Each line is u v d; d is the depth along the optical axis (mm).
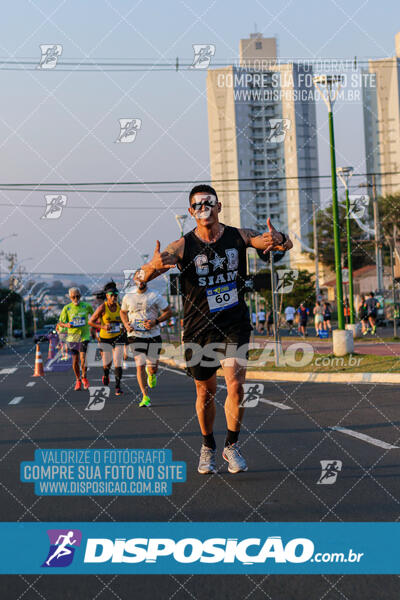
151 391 15281
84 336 15914
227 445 6652
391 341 29156
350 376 16391
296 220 136000
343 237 76312
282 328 55062
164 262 6148
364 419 9703
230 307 6434
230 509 5363
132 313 12133
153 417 10781
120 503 5672
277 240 6258
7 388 17406
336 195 21625
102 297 14734
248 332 6551
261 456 7398
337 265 21203
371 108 123750
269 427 9352
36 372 21703
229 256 6363
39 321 132875
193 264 6328
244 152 138125
